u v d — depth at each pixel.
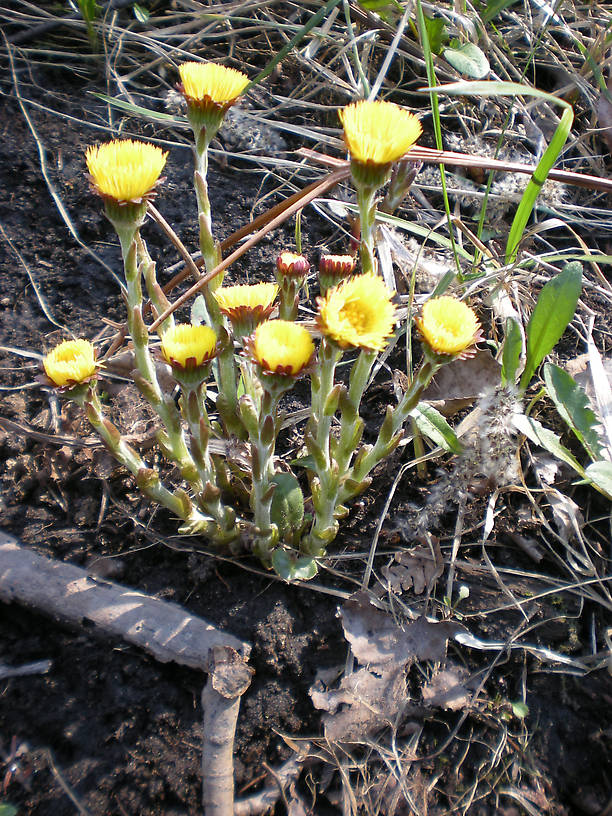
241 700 0.24
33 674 0.24
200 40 0.43
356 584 0.27
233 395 0.26
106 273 0.35
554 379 0.28
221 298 0.23
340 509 0.26
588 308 0.35
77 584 0.25
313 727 0.24
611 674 0.26
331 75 0.41
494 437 0.28
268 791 0.23
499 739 0.24
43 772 0.23
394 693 0.25
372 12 0.43
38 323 0.33
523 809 0.23
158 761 0.23
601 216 0.40
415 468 0.30
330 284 0.23
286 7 0.45
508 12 0.47
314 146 0.40
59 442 0.29
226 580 0.27
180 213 0.37
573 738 0.25
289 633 0.25
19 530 0.27
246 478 0.29
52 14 0.44
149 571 0.27
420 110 0.42
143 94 0.41
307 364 0.19
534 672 0.26
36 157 0.38
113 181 0.18
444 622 0.26
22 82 0.40
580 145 0.42
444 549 0.28
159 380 0.31
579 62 0.45
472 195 0.38
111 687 0.24
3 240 0.35
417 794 0.23
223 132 0.40
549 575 0.28
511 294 0.34
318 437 0.22
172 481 0.29
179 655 0.24
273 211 0.29
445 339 0.19
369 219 0.20
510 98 0.43
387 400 0.32
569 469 0.30
